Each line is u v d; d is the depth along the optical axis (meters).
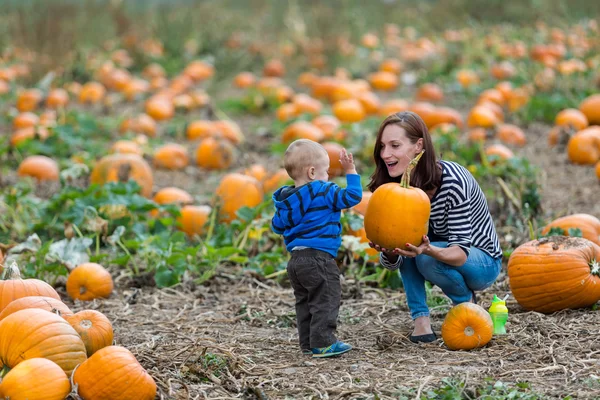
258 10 32.38
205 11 30.28
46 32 22.97
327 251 6.58
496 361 6.48
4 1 27.44
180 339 7.36
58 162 14.41
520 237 9.86
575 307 7.61
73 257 8.95
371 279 9.12
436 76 23.42
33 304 6.37
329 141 15.05
